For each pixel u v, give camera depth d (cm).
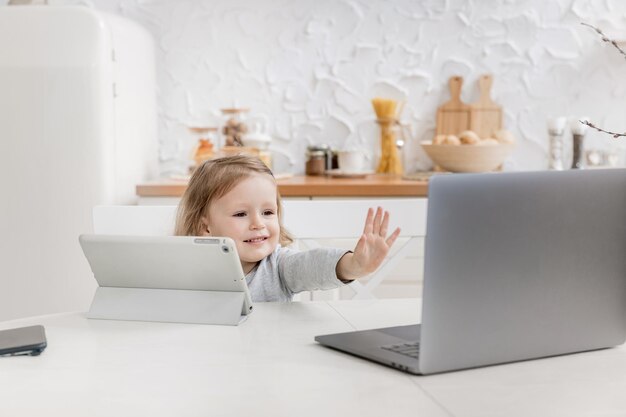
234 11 308
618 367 104
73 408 90
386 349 108
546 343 107
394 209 177
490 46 307
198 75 310
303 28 308
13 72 248
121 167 262
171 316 130
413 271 251
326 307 140
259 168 165
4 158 250
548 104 309
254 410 88
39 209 251
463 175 95
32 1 287
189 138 312
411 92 310
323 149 302
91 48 247
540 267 103
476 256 98
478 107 307
